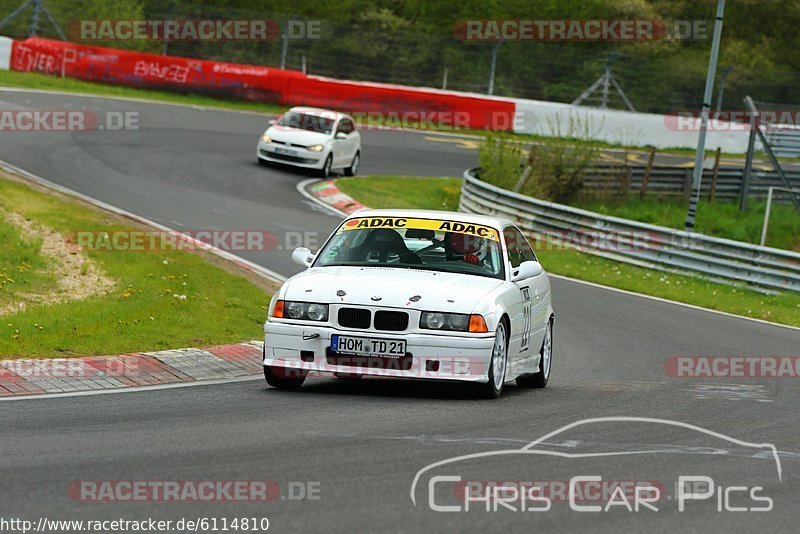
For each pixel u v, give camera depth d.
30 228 49.00
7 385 27.52
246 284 47.81
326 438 22.56
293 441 22.14
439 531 16.08
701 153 82.62
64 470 19.05
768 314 59.81
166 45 137.88
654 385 34.38
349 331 28.02
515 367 30.98
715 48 82.12
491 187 82.06
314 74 142.75
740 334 50.38
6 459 19.70
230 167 85.88
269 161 88.62
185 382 30.06
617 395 31.61
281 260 56.03
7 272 41.72
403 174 99.81
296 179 85.94
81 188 67.56
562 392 32.09
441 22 178.12
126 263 46.56
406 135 121.69
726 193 110.19
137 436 22.23
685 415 28.20
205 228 61.75
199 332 37.28
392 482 18.89
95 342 33.72
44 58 115.19
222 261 52.56
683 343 45.72
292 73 124.12
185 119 105.19
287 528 16.00
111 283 43.41
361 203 80.94
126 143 87.75
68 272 43.66
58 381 28.47
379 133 120.38
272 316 28.80
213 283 46.56
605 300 58.28
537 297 33.28
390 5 181.38
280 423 24.16
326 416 25.23
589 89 139.12
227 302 43.19
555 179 94.56
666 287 66.69
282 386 29.64
